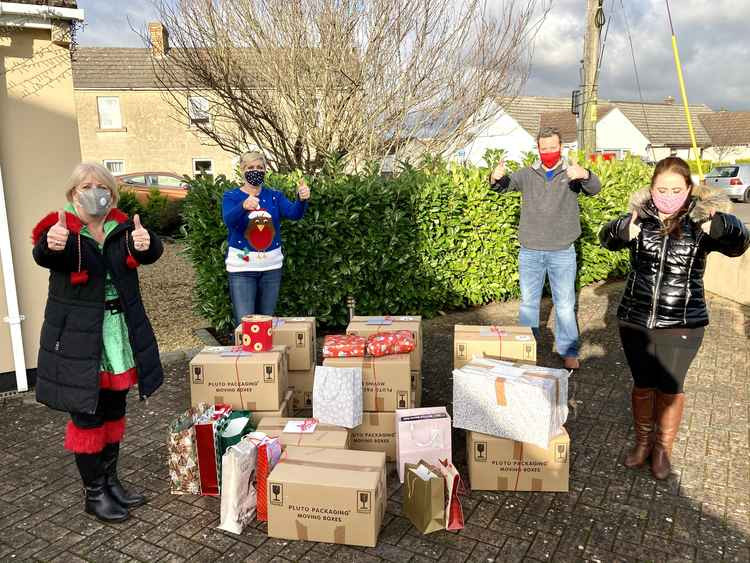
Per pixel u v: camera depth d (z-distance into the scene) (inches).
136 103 942.4
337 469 117.2
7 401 184.9
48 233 101.6
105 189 110.3
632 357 136.7
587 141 470.3
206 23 286.5
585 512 123.2
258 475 121.0
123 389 116.0
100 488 122.0
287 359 160.7
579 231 198.4
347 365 140.9
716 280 326.3
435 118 317.4
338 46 292.5
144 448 152.4
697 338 130.2
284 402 147.3
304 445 127.0
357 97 304.0
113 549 112.5
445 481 116.7
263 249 184.7
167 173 657.0
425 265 269.4
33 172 190.9
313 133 310.7
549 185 194.5
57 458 148.2
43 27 184.4
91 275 109.7
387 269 256.8
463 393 131.1
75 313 109.8
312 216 241.8
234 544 113.9
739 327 260.5
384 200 252.4
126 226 113.6
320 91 305.1
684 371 132.0
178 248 498.0
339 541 112.7
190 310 296.7
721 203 122.6
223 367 140.7
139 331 116.3
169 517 122.6
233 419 135.7
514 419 126.7
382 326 166.1
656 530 117.0
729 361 216.7
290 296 246.4
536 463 129.3
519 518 121.2
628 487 132.6
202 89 311.6
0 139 184.7
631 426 163.0
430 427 132.7
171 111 937.5
